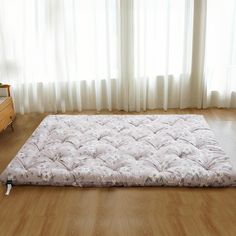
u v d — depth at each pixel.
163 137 3.03
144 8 3.86
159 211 2.19
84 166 2.59
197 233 1.98
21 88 4.18
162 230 2.01
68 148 2.84
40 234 2.01
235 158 2.88
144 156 2.73
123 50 4.03
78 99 4.21
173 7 3.92
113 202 2.30
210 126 3.64
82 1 3.90
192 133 3.14
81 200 2.33
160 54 4.10
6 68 4.11
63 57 4.10
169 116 3.58
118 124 3.37
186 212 2.17
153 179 2.45
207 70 4.08
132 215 2.15
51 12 3.90
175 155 2.71
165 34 4.00
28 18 3.96
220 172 2.46
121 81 4.16
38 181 2.50
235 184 2.45
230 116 3.95
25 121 3.99
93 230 2.03
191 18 3.90
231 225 2.05
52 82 4.20
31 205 2.29
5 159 3.01
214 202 2.28
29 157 2.76
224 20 3.93
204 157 2.69
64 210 2.23
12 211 2.23
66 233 2.01
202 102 4.22
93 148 2.85
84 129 3.29
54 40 4.00
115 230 2.02
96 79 4.12
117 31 3.95
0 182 2.58
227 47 4.01
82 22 3.97
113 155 2.73
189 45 4.00
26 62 4.10
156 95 4.26
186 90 4.19
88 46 4.07
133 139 3.03
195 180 2.43
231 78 4.14
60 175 2.49
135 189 2.45
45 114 4.21
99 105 4.24
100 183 2.47
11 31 3.98
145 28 3.93
